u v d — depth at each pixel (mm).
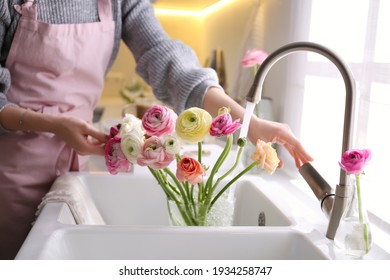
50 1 1070
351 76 682
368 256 733
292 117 1294
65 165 1138
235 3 1925
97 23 1131
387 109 864
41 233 739
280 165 790
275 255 775
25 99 1090
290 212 900
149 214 1137
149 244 764
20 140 1087
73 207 905
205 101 1039
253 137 915
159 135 729
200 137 705
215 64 2186
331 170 1081
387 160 869
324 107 1113
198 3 2256
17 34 1052
